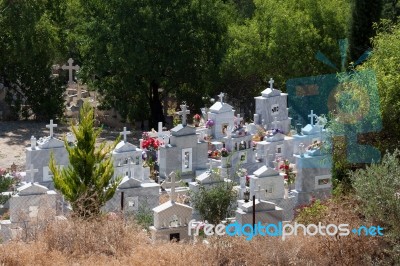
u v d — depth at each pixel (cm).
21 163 4022
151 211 2878
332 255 2303
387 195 2298
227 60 4966
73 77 5625
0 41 4925
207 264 2234
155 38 4759
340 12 4969
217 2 4981
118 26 4750
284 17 4897
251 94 5241
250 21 5281
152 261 2222
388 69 2847
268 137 3609
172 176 2659
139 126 4972
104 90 5009
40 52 4959
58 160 3291
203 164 3522
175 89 5078
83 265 2197
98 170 2619
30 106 4984
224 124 3803
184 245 2372
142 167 3394
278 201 3017
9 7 4847
